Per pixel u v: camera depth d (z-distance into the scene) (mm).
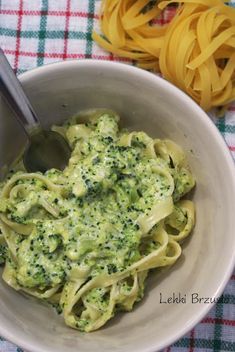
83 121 428
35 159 407
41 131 398
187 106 388
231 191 377
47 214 385
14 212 383
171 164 414
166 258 395
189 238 414
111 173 377
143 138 406
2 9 483
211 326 460
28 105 375
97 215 374
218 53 477
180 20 470
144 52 485
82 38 482
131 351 357
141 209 381
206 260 395
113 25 469
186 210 410
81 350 362
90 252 371
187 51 466
